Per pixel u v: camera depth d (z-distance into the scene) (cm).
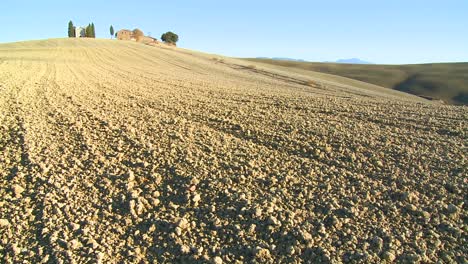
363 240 514
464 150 752
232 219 564
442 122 950
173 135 873
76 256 497
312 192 627
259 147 812
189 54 6344
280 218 559
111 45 6419
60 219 570
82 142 830
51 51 4575
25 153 767
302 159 747
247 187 646
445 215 557
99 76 2117
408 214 563
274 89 1936
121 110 1107
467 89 6950
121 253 509
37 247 516
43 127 921
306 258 489
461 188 614
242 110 1123
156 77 2295
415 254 481
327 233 530
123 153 775
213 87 1800
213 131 918
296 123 968
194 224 557
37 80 1691
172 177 678
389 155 750
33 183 661
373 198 605
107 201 614
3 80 1571
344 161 737
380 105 1208
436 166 693
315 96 1498
